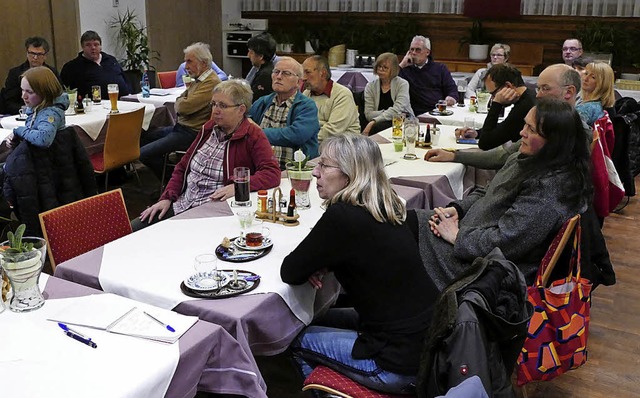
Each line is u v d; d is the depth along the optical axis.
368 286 1.82
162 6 8.25
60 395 1.27
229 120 2.86
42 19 6.90
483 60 7.88
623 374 2.65
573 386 2.55
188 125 4.75
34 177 3.30
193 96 4.67
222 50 9.36
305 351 1.93
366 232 1.80
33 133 3.26
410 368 1.75
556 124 2.10
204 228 2.36
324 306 2.17
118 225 2.51
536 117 2.14
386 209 1.86
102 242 2.45
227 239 2.12
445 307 1.55
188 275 1.93
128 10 7.81
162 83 6.56
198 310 1.72
